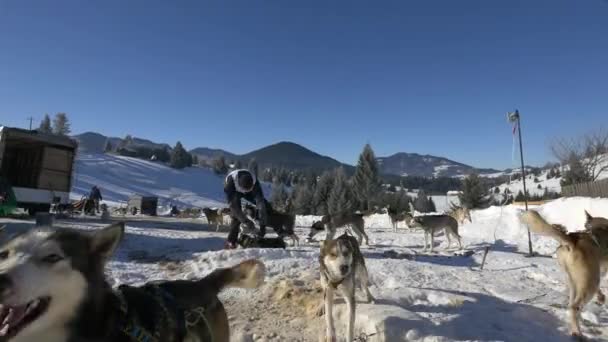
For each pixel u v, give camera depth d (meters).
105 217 23.05
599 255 5.90
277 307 6.66
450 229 14.33
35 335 2.27
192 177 114.62
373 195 53.09
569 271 5.95
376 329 5.30
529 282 8.46
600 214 16.08
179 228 19.41
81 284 2.39
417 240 16.98
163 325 2.94
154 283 3.32
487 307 6.55
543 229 6.25
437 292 7.04
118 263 9.34
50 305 2.27
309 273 8.27
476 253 12.09
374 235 18.92
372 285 7.98
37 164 19.78
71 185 20.78
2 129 17.45
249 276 3.88
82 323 2.38
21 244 2.37
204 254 9.85
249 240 11.52
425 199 61.09
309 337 5.65
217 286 3.75
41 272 2.24
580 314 6.26
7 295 2.08
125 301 2.72
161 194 94.00
